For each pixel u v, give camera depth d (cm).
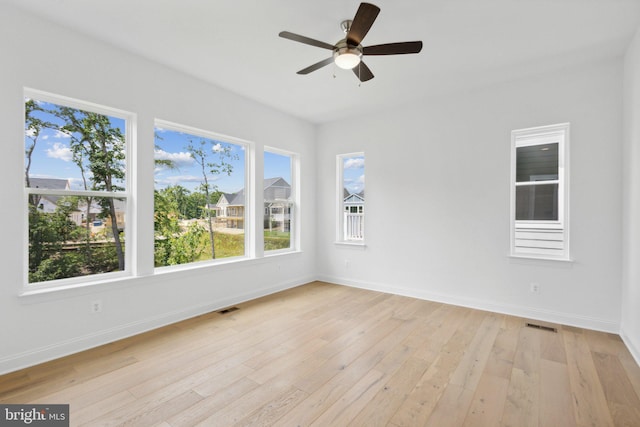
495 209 372
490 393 209
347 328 321
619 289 305
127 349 270
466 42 275
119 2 225
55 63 251
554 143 349
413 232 433
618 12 231
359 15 194
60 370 234
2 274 228
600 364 247
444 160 407
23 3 227
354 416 185
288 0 221
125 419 181
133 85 300
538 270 346
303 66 325
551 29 255
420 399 202
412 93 396
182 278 343
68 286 262
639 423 179
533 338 296
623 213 298
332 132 516
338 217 515
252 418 183
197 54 302
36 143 254
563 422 180
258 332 310
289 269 484
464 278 393
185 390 211
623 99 299
